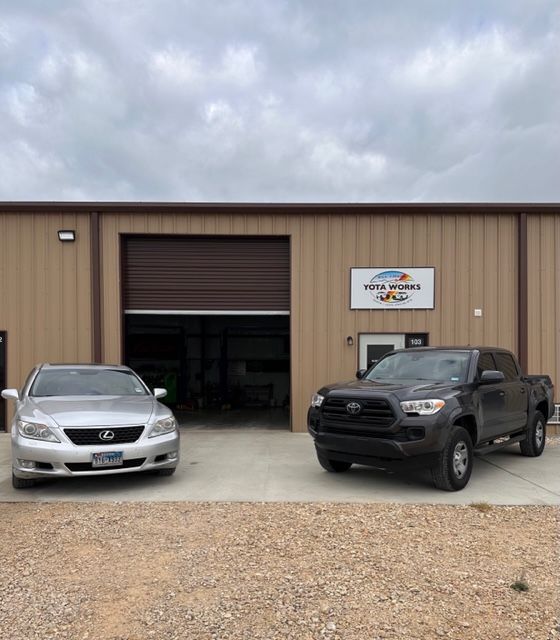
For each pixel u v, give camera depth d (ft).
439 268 37.01
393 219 37.06
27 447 19.89
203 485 21.86
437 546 14.92
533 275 37.17
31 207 36.24
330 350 36.88
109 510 18.35
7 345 36.52
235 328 60.34
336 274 36.99
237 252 38.29
